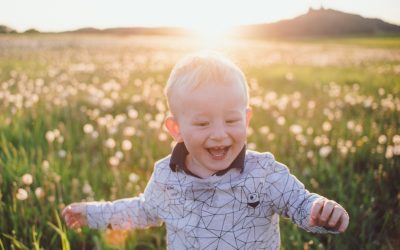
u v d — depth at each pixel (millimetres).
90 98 6902
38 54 19688
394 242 2803
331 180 3670
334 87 8914
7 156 3775
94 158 4133
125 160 4211
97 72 12336
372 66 16266
